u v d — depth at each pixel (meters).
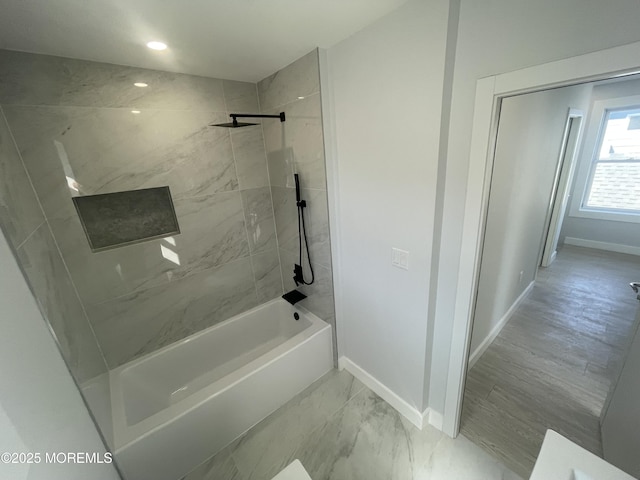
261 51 1.51
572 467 0.73
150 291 1.92
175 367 2.08
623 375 1.38
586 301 2.69
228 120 2.03
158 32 1.22
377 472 1.49
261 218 2.38
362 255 1.76
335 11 1.15
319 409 1.91
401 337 1.67
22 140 1.36
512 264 2.18
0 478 0.59
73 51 1.35
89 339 1.56
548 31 0.87
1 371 0.65
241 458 1.63
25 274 0.84
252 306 2.50
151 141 1.74
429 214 1.30
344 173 1.70
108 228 1.68
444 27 1.04
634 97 2.38
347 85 1.49
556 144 2.04
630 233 3.05
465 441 1.62
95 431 1.17
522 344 2.26
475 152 1.12
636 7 0.72
